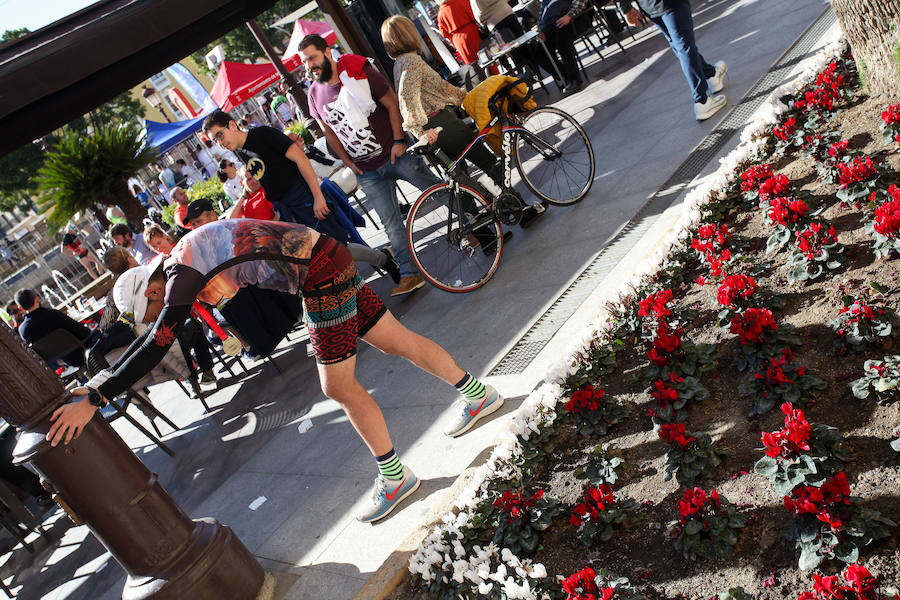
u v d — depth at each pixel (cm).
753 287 317
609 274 443
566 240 527
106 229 1590
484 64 895
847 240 321
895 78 389
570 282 465
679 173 521
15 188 3644
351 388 329
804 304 304
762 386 267
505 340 444
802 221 344
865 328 259
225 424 609
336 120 554
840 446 224
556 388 339
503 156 554
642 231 471
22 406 277
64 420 274
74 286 1447
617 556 246
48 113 396
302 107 1129
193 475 543
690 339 327
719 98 579
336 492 399
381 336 346
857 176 337
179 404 746
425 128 532
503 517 278
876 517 192
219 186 1481
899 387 233
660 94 713
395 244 604
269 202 599
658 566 233
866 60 412
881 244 295
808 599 178
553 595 237
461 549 275
